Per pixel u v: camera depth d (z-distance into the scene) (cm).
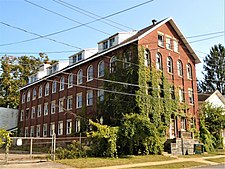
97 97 3312
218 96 4494
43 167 1736
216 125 3681
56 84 4184
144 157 2312
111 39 3403
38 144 3916
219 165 2117
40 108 4491
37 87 4669
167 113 3059
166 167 1877
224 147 3806
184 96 3406
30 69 6188
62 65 4378
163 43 3284
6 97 5825
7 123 5053
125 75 2988
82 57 3834
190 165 2059
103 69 3338
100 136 2305
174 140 2783
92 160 2047
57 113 4034
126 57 3038
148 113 2841
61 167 1758
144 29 3456
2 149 3688
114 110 2991
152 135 2503
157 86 3034
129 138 2406
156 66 3117
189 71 3619
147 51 3069
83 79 3625
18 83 5922
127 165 1939
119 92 2994
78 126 3581
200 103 3938
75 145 2408
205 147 3297
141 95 2823
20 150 3747
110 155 2275
